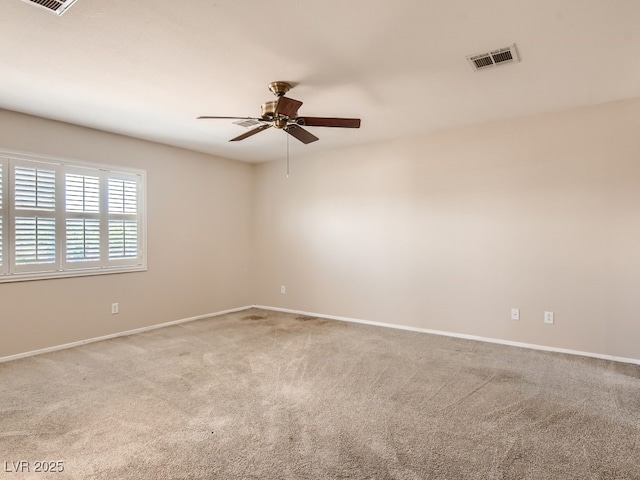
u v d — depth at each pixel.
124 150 4.42
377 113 3.70
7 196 3.50
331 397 2.73
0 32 2.17
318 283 5.43
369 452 2.04
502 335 4.01
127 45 2.33
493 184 4.03
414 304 4.59
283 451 2.06
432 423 2.35
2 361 3.45
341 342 4.10
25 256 3.61
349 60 2.55
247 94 3.16
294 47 2.37
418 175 4.54
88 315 4.09
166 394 2.78
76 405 2.60
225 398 2.71
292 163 5.67
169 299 4.92
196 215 5.27
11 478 1.82
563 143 3.65
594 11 2.00
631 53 2.47
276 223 5.88
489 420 2.39
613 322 3.46
